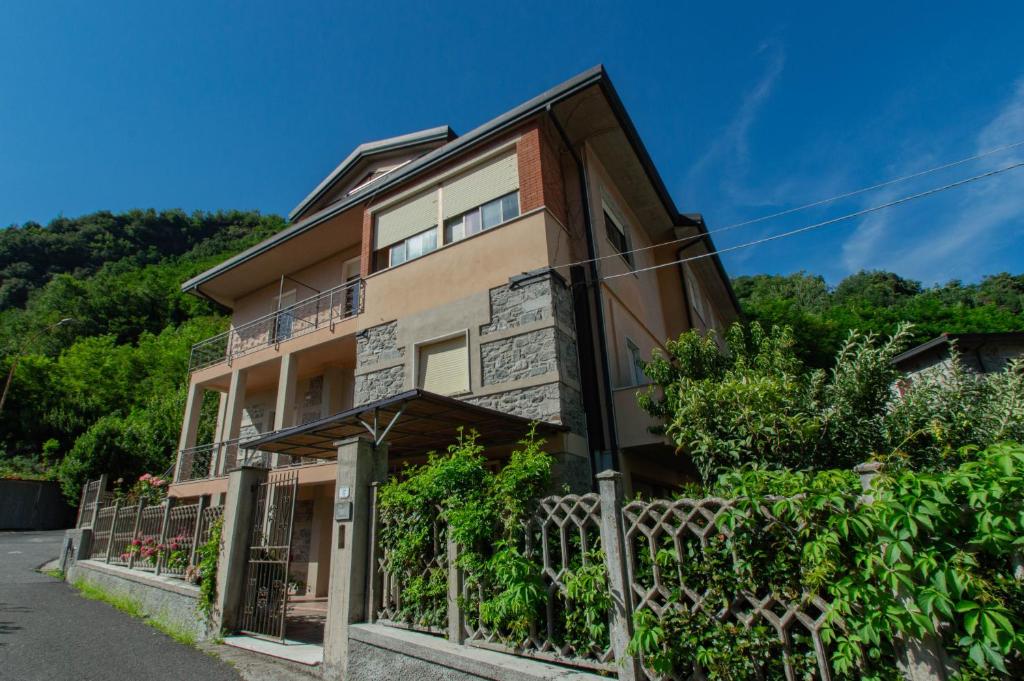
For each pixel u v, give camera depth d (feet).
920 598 7.70
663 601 10.81
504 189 33.63
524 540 13.84
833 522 8.56
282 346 42.80
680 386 22.13
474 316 31.60
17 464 100.01
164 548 29.78
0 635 23.45
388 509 17.51
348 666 16.24
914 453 17.56
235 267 52.19
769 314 108.58
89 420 114.42
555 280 30.40
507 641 13.05
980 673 7.45
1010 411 17.35
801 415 17.63
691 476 40.73
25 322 165.07
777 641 9.20
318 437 27.40
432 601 15.51
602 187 38.86
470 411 22.35
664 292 49.80
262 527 23.50
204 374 49.03
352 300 45.78
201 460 48.11
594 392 29.84
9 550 61.72
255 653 20.29
